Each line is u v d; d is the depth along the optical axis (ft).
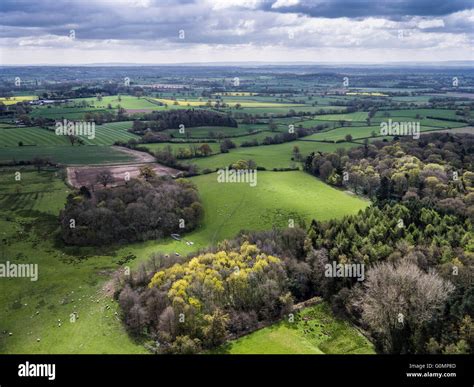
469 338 250.57
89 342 268.21
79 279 342.44
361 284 311.88
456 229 358.02
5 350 262.67
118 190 450.71
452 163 538.88
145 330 277.23
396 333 274.36
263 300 301.22
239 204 457.27
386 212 397.19
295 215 429.38
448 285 277.03
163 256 352.49
